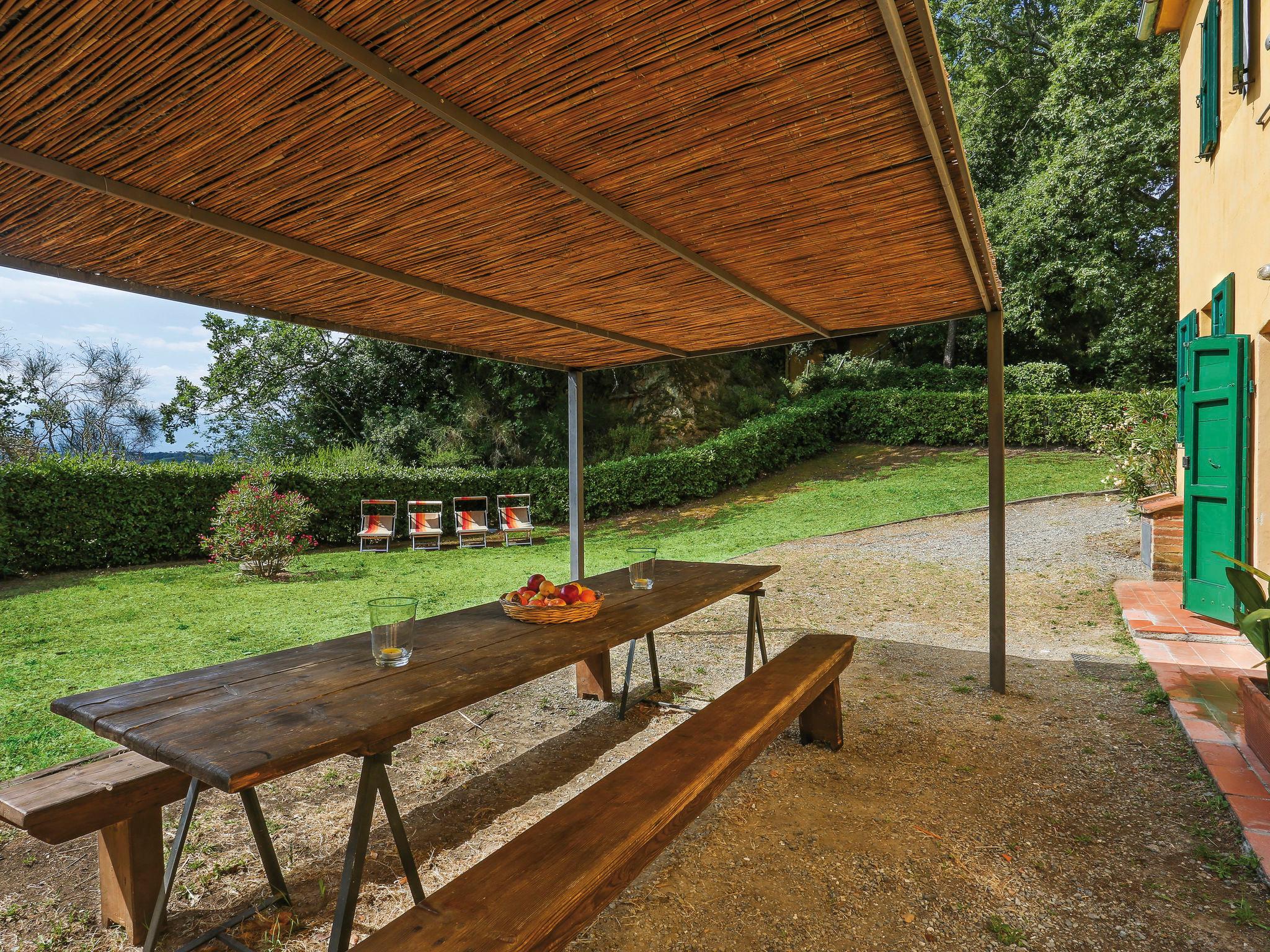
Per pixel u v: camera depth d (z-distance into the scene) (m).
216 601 6.59
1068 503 9.67
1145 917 1.91
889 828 2.40
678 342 4.56
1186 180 6.50
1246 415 4.36
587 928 1.91
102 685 4.09
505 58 1.53
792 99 1.74
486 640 2.42
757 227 2.57
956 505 10.08
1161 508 5.88
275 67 1.50
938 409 14.67
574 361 5.04
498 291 3.28
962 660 4.41
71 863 2.33
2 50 1.38
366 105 1.68
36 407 16.91
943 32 18.33
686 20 1.42
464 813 2.64
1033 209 15.30
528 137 1.88
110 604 6.46
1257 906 1.93
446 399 15.65
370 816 1.73
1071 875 2.11
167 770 1.92
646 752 2.01
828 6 1.39
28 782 1.81
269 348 15.59
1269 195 4.08
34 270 2.45
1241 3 4.43
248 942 1.91
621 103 1.73
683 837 2.37
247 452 15.62
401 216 2.34
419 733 3.43
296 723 1.64
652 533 10.60
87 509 8.48
